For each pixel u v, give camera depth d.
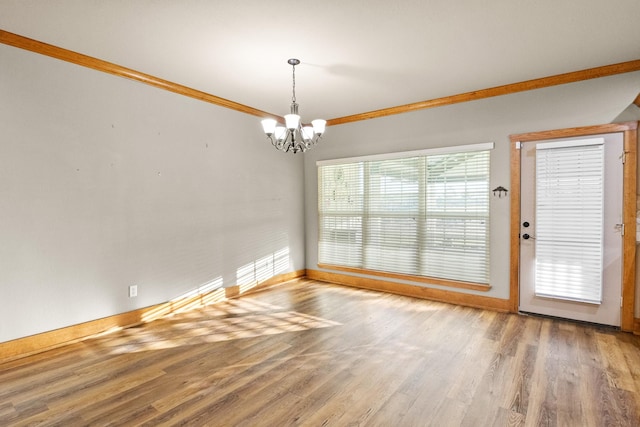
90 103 3.10
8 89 2.64
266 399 2.14
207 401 2.12
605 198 3.27
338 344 2.96
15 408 2.05
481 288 3.94
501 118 3.78
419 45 2.79
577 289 3.39
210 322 3.51
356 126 4.89
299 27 2.51
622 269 3.21
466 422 1.91
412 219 4.45
